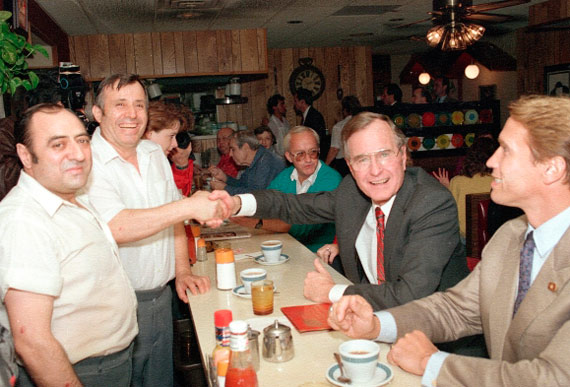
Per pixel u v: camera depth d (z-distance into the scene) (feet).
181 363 7.05
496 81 30.73
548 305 4.03
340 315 4.94
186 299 7.16
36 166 5.02
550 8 20.65
